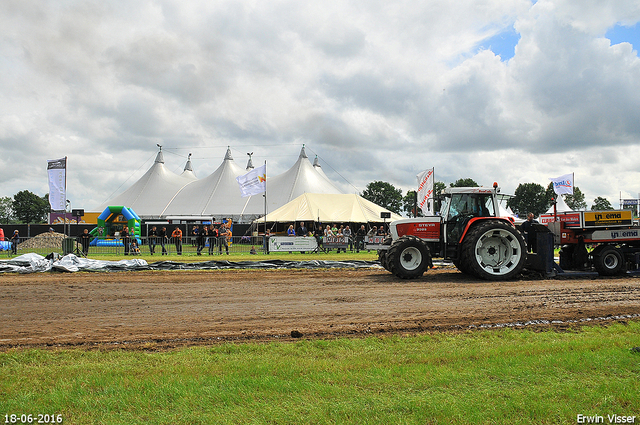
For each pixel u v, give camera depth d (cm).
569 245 1199
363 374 388
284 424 294
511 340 524
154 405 326
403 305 747
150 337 547
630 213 1129
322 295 847
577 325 609
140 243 2192
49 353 466
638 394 340
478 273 1038
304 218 3011
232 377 379
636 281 1024
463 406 319
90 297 826
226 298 817
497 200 1126
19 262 1220
